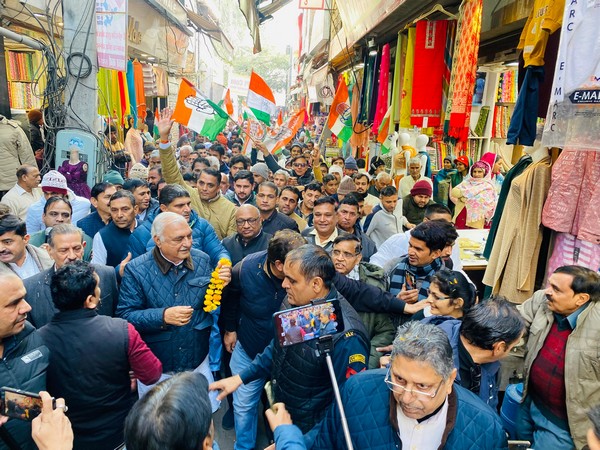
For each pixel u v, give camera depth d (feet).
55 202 12.12
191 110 19.60
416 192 18.54
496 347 6.57
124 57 19.16
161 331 9.10
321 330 5.73
